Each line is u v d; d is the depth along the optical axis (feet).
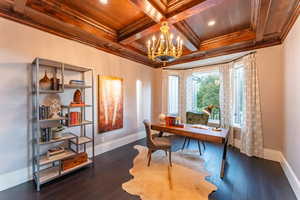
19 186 6.86
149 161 8.96
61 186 6.93
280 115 9.42
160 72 16.38
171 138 14.76
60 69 8.67
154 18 7.21
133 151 11.43
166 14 7.08
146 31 8.85
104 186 6.93
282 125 9.16
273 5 6.08
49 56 8.14
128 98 13.56
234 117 12.88
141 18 8.29
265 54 9.91
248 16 7.87
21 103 7.17
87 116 10.25
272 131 9.73
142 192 6.46
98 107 10.94
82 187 6.86
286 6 6.13
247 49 10.53
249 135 10.39
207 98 15.42
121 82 12.73
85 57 10.00
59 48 8.58
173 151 11.35
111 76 11.88
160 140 9.53
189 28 9.05
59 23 7.75
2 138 6.64
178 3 6.50
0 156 6.58
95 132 10.78
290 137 7.46
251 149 10.32
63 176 7.75
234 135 12.64
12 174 6.88
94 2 6.92
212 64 14.55
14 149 6.95
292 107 7.14
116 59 12.34
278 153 9.52
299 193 6.05
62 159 7.61
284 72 8.55
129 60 13.62
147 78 15.74
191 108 16.12
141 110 15.03
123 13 7.83
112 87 11.93
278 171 8.34
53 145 8.41
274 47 9.57
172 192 6.43
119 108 12.58
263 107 10.05
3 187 6.60
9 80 6.81
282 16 6.88
